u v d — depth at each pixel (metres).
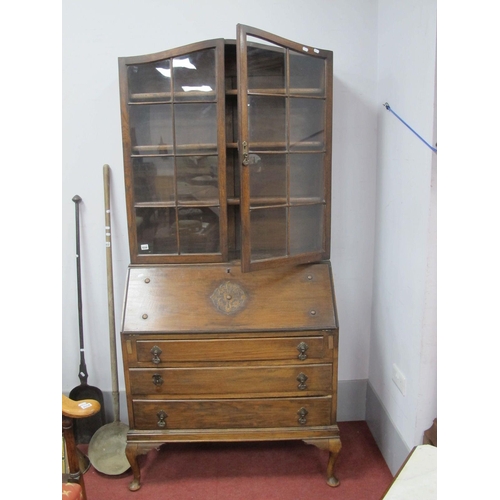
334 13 2.01
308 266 1.89
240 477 1.93
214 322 1.75
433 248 1.59
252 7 1.98
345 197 2.17
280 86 1.71
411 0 1.67
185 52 1.71
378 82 2.06
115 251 2.16
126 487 1.89
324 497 1.81
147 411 1.80
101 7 1.95
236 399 1.80
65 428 1.49
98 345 2.24
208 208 1.86
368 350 2.31
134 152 1.81
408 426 1.79
